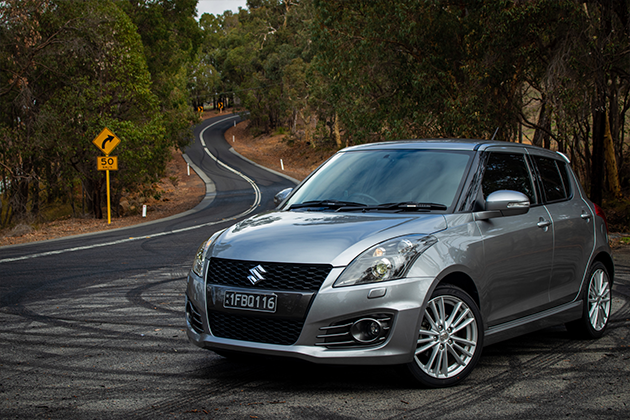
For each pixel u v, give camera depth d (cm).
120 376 422
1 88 2367
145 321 611
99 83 2505
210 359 464
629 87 2086
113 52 2517
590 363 445
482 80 1705
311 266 364
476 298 410
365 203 450
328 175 512
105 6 2536
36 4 2305
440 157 477
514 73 1783
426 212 423
